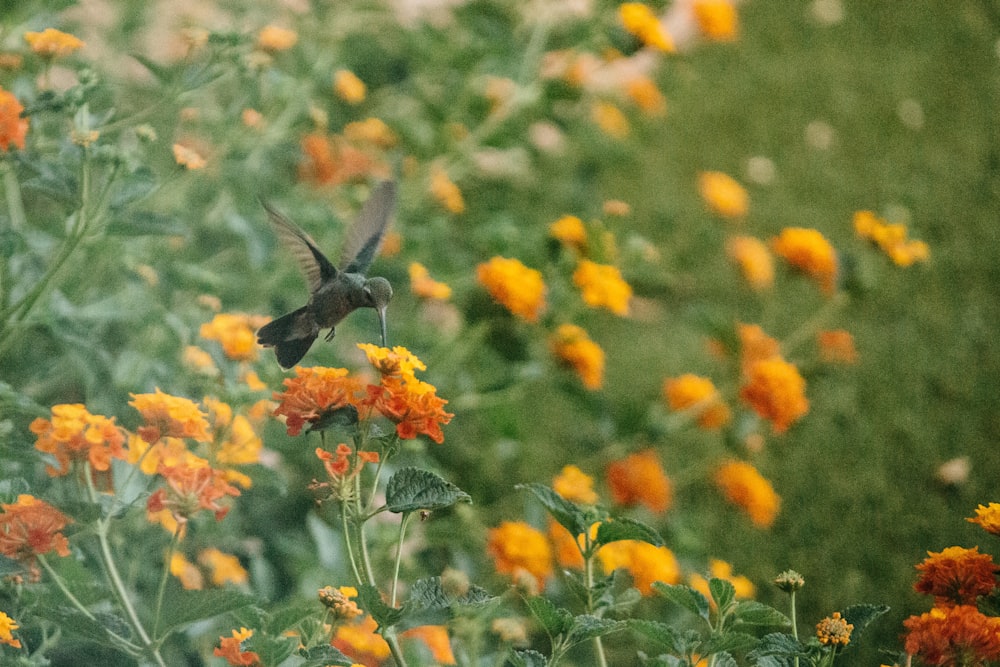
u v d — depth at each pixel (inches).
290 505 149.8
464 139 196.4
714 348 176.7
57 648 109.5
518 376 164.6
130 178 111.3
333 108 205.2
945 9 331.9
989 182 279.3
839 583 186.2
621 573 165.2
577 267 168.7
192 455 94.8
